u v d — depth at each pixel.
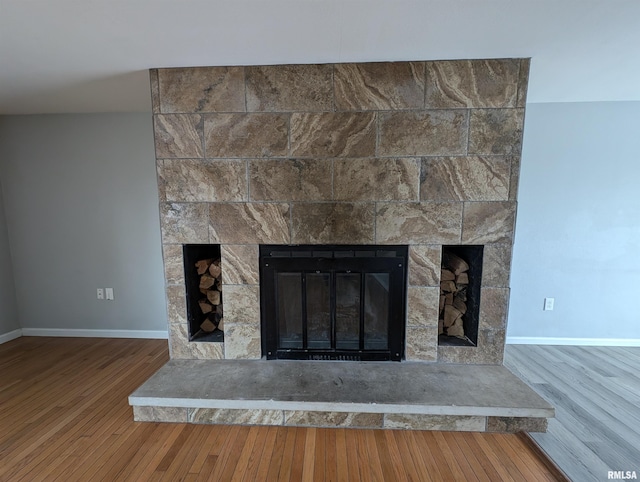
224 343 2.36
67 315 3.34
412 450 1.76
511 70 2.03
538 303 3.00
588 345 3.01
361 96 2.10
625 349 2.93
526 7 1.45
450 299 2.43
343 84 2.09
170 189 2.24
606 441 1.80
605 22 1.58
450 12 1.50
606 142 2.80
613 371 2.54
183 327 2.37
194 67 2.12
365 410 1.87
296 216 2.21
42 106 2.88
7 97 2.61
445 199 2.15
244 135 2.16
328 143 2.14
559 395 2.23
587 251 2.92
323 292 2.32
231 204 2.23
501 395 1.92
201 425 1.97
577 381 2.40
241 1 1.39
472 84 2.05
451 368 2.22
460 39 1.76
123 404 2.19
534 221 2.91
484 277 2.20
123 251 3.22
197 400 1.92
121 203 3.16
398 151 2.12
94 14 1.48
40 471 1.63
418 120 2.09
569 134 2.81
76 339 3.29
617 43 1.79
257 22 1.57
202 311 2.56
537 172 2.86
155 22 1.56
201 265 2.51
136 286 3.25
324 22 1.58
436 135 2.10
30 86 2.38
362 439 1.85
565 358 2.76
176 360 2.37
